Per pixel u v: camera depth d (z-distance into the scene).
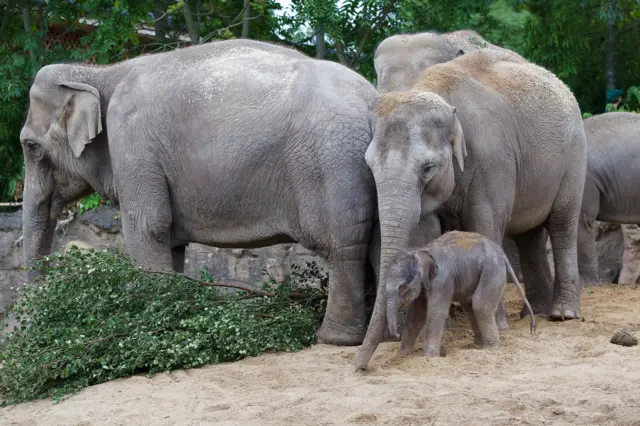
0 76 14.44
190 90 9.12
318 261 12.20
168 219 9.30
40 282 8.74
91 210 13.05
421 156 7.55
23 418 7.17
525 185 9.03
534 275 10.38
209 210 9.15
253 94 8.91
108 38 14.52
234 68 9.11
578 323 9.07
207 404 6.82
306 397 6.65
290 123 8.69
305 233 8.67
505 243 12.40
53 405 7.45
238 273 12.45
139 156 9.25
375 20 15.06
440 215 8.65
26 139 10.12
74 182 10.23
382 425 5.95
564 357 7.49
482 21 16.22
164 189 9.27
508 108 8.79
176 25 16.92
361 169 8.43
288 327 8.52
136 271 8.55
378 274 8.64
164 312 8.34
